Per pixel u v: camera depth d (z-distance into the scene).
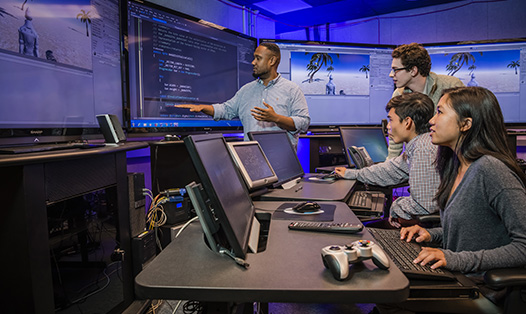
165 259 0.93
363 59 4.20
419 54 2.43
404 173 2.22
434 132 1.30
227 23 4.08
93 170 1.54
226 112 2.96
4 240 1.18
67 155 1.22
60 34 1.82
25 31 1.60
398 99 1.99
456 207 1.26
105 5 2.20
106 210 1.76
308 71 4.07
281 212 1.44
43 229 1.23
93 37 2.08
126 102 2.42
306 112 2.87
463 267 1.09
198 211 0.94
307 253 0.97
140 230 2.01
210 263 0.90
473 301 1.14
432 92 2.52
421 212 1.83
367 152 3.13
